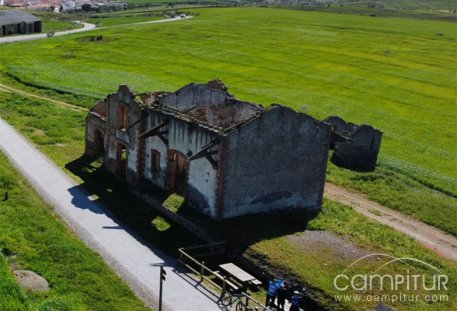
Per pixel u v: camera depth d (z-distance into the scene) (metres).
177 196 38.25
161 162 39.03
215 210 34.66
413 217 42.31
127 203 38.81
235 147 33.91
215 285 29.12
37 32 129.50
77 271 29.23
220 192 34.16
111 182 42.66
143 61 94.75
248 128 34.09
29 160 46.22
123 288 28.22
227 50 104.75
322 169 38.66
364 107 74.50
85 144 48.66
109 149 44.19
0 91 69.44
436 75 91.81
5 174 41.28
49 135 53.34
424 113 73.44
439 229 40.69
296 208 38.50
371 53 105.38
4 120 57.22
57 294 26.94
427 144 62.00
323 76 89.38
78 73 83.81
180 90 41.81
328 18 153.88
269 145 35.41
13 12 129.50
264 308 26.67
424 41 118.31
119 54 99.75
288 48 107.69
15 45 104.94
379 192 46.31
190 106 42.78
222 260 31.95
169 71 88.50
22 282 27.52
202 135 34.91
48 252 30.70
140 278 29.42
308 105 73.69
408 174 52.00
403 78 89.62
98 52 101.00
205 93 43.34
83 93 71.31
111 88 75.38
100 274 29.28
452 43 117.00
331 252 31.83
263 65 94.88
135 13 186.62
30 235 32.47
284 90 80.69
